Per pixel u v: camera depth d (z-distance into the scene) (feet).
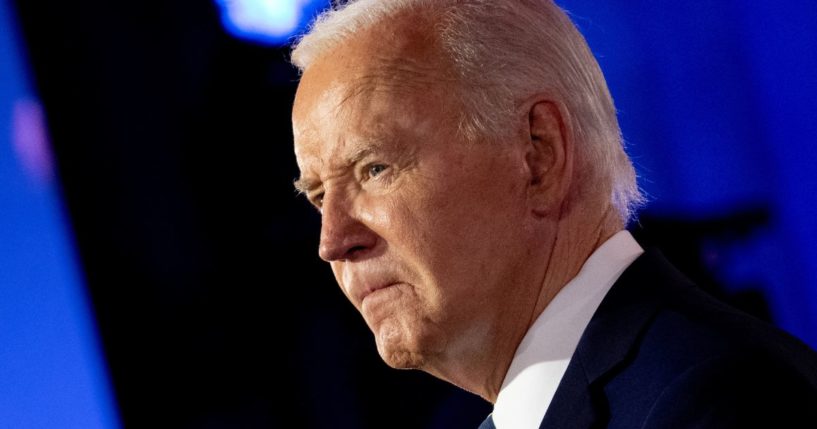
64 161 29.86
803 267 30.40
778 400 10.70
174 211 31.07
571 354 12.79
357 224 12.94
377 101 12.75
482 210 12.72
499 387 13.66
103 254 30.40
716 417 10.76
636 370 11.84
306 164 13.39
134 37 30.40
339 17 13.55
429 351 12.96
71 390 29.99
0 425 29.19
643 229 31.01
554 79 13.30
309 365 31.81
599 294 12.96
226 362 31.50
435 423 31.68
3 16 29.37
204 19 30.53
